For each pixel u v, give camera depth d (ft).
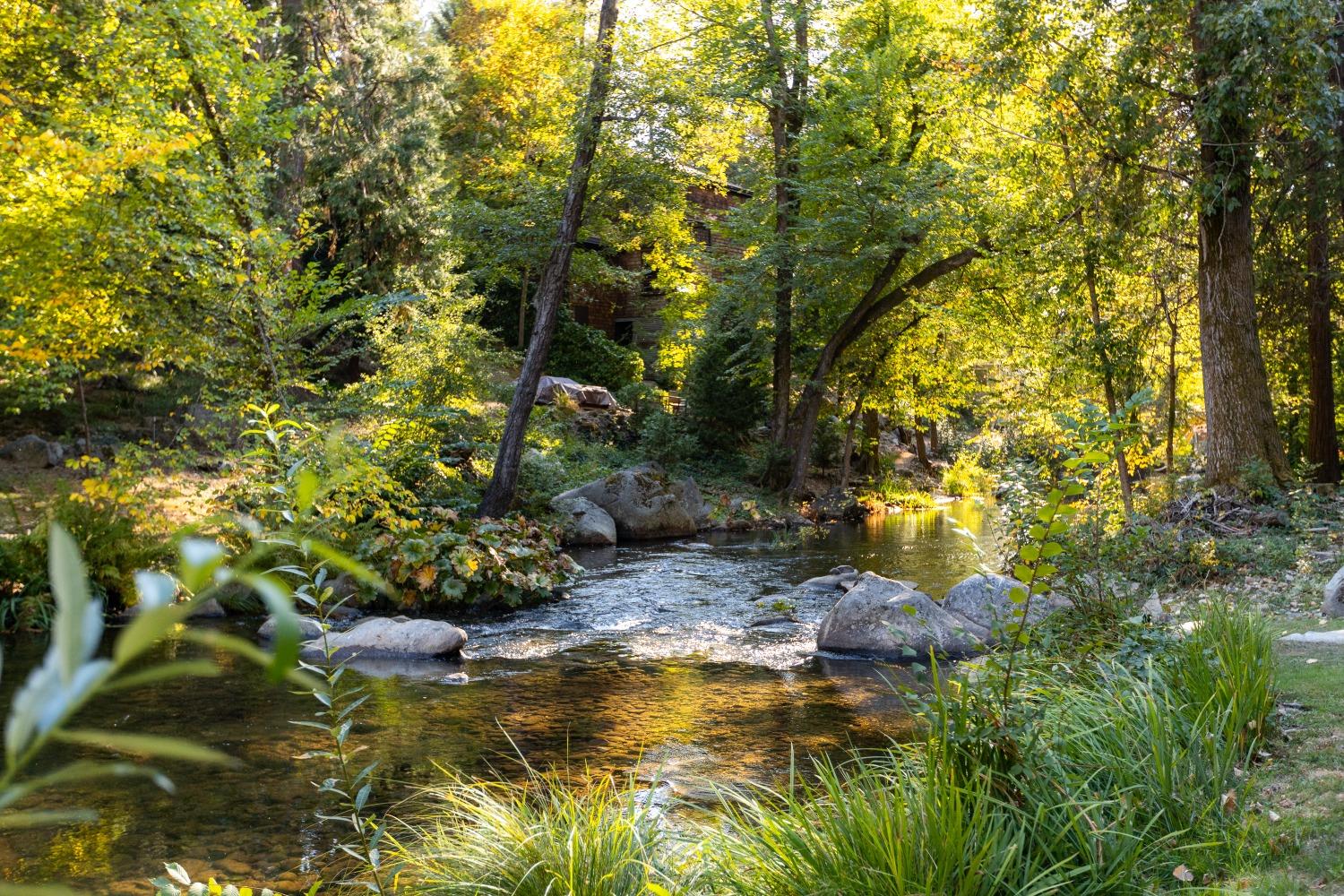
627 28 68.13
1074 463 14.74
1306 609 33.45
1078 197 54.24
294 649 1.96
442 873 14.84
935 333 96.58
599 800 16.51
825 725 27.71
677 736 26.61
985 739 14.43
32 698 1.71
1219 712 18.08
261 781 22.67
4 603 37.37
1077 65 50.75
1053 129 54.49
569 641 39.65
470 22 139.74
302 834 19.71
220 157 45.93
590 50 63.87
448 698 30.42
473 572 45.98
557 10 69.00
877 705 29.86
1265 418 51.75
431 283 91.25
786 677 33.60
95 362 65.82
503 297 119.24
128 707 28.58
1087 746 16.14
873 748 25.31
